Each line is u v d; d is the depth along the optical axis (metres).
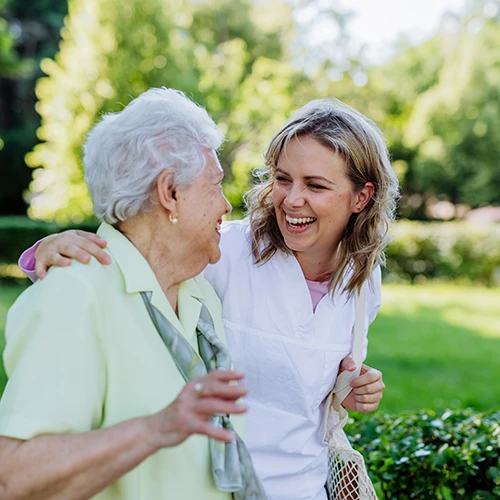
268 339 1.93
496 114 20.73
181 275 1.62
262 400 1.96
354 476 2.05
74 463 1.25
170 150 1.51
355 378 2.05
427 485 2.54
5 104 24.88
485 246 15.33
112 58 12.91
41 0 23.52
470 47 21.05
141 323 1.50
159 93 1.59
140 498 1.45
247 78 15.57
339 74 24.48
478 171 21.44
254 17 23.25
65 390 1.34
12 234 14.20
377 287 2.17
